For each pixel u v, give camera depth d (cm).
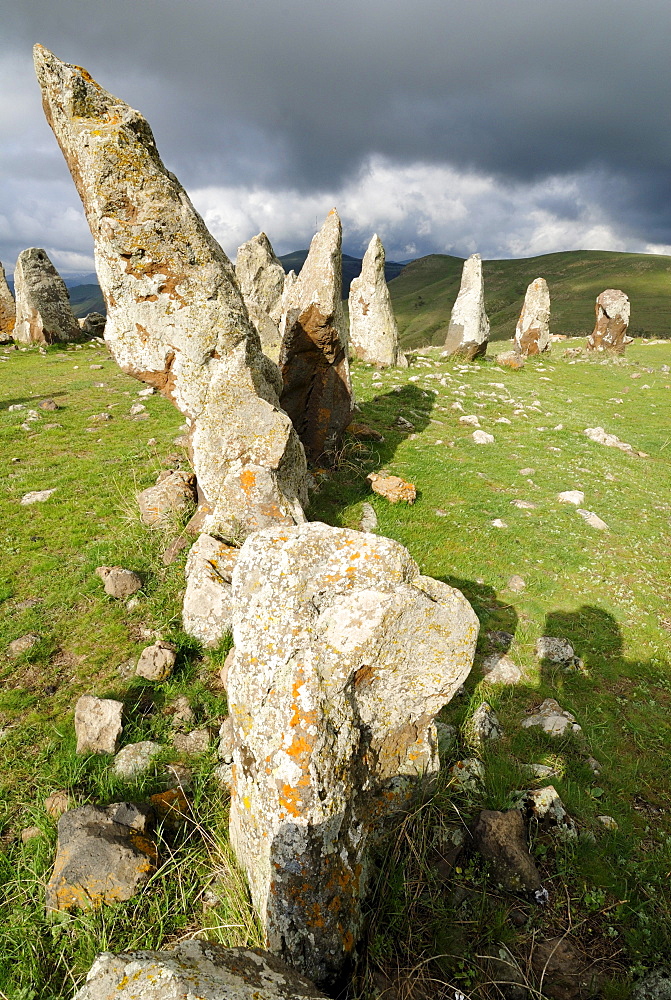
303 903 327
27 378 2106
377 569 397
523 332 3294
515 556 947
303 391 1259
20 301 2789
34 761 523
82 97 755
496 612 802
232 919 381
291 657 367
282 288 2883
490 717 588
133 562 835
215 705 595
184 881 414
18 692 604
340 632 378
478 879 419
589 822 478
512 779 511
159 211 784
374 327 2478
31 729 560
